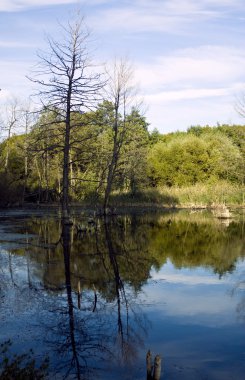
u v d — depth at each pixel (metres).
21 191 50.06
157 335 9.27
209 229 28.44
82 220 32.75
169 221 33.59
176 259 17.94
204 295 12.42
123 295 12.37
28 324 9.86
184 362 7.93
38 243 21.23
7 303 11.35
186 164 57.50
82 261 17.08
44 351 8.35
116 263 16.88
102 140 48.44
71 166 48.94
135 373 7.48
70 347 8.55
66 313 10.64
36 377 6.94
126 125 46.91
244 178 53.91
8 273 14.62
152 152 61.78
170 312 10.84
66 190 27.28
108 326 9.80
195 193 50.25
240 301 11.83
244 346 8.69
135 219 35.03
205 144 59.56
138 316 10.51
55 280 13.87
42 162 50.84
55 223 30.52
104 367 7.70
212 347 8.62
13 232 25.42
